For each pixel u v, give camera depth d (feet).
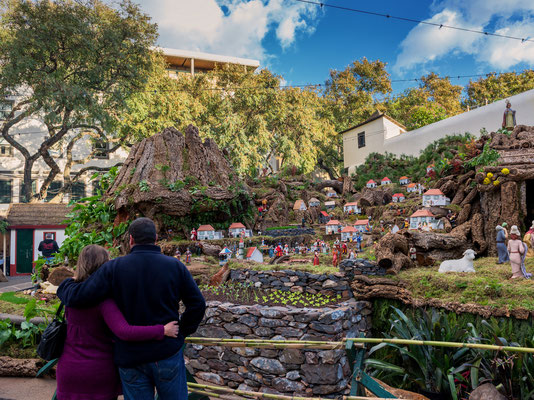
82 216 48.73
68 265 42.32
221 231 47.34
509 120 54.90
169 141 52.85
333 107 145.28
